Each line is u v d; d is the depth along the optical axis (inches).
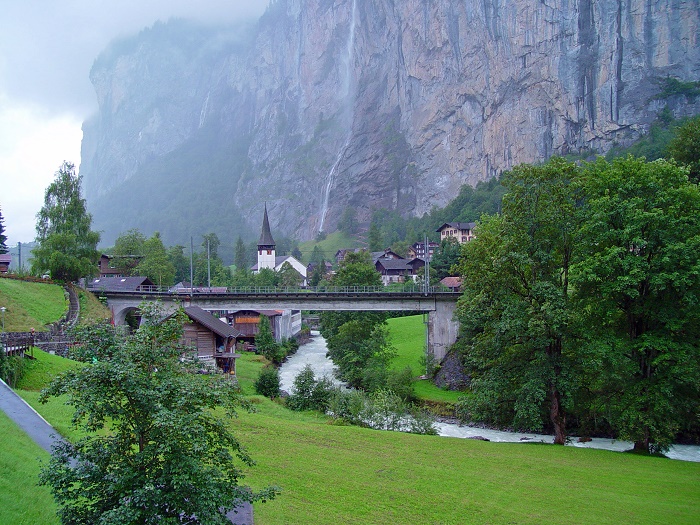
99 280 3976.4
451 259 5280.5
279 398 2117.4
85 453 570.9
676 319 1398.9
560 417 1550.2
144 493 526.9
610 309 1455.5
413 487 1035.3
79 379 552.4
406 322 4222.4
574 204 1557.6
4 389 1214.3
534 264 1496.1
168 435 545.6
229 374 2140.7
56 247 3198.8
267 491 622.8
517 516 931.3
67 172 3366.1
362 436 1371.8
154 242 5059.1
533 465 1248.8
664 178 1486.2
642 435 1403.8
